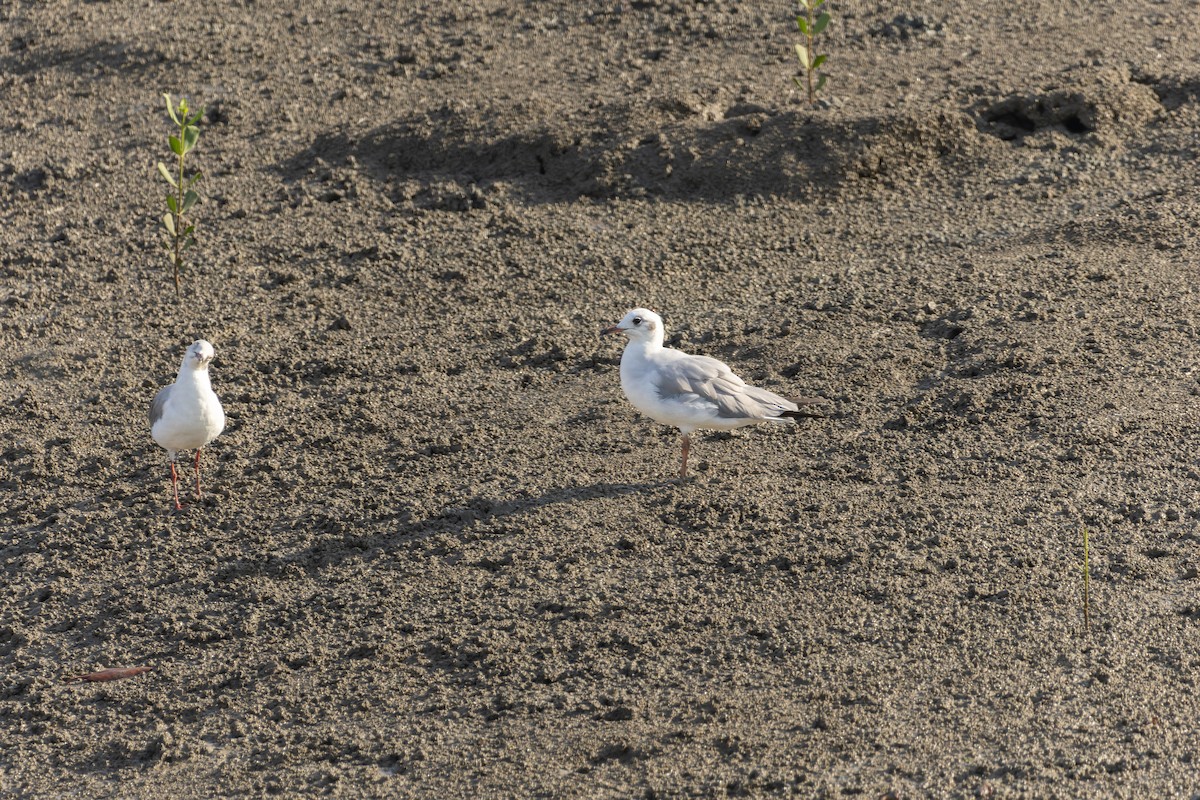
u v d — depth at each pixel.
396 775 9.62
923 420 13.74
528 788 9.29
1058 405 13.60
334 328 17.17
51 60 24.88
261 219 19.62
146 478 14.22
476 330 16.89
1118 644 10.13
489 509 12.88
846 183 19.80
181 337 17.08
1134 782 8.77
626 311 17.12
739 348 15.92
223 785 9.77
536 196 19.86
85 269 18.72
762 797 8.93
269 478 13.98
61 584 12.47
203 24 26.05
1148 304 15.52
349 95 22.70
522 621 11.14
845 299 16.78
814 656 10.32
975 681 9.88
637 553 11.91
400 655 10.93
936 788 8.85
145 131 22.16
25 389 16.03
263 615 11.72
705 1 25.83
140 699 10.83
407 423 14.91
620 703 10.04
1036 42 23.27
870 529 11.87
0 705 10.93
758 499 12.59
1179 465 12.39
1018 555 11.28
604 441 14.12
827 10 25.14
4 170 21.06
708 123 20.64
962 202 19.30
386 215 19.62
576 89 22.28
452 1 26.70
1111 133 20.48
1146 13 24.50
